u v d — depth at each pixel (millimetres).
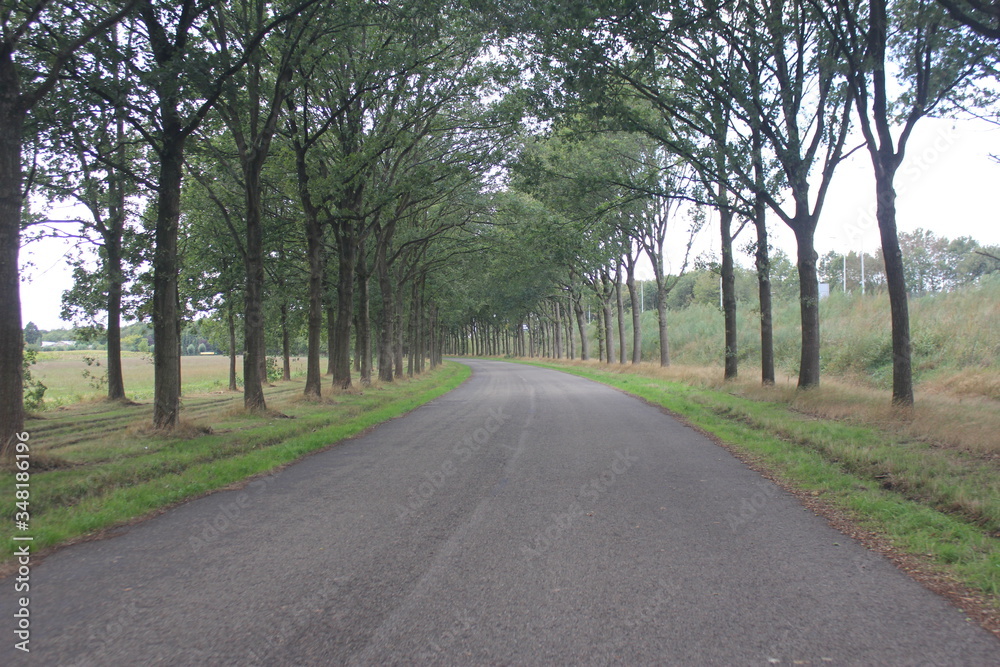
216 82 11391
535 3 12102
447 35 16188
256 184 15148
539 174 16656
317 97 16406
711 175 15359
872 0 10984
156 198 16172
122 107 11359
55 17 10453
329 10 12891
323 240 22922
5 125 8617
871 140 11961
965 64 10938
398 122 20750
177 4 11352
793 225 15594
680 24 12219
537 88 14602
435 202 26328
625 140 23203
